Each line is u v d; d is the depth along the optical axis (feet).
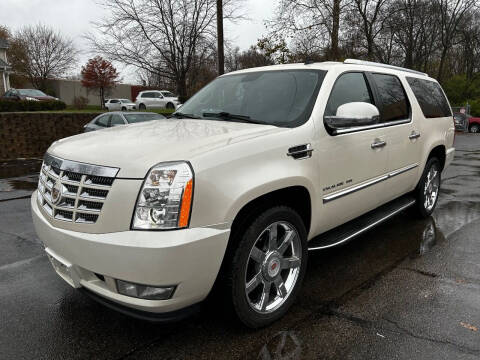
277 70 12.59
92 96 166.71
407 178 14.99
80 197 7.95
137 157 7.82
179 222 7.45
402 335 9.11
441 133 17.31
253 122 10.69
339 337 9.05
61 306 10.56
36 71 170.60
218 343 8.86
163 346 8.80
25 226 17.63
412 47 69.21
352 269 12.72
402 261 13.33
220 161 8.04
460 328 9.38
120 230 7.53
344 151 11.13
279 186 8.98
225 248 8.04
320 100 10.78
